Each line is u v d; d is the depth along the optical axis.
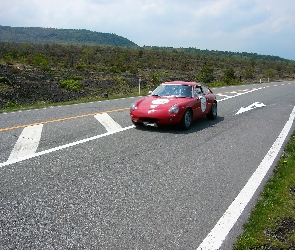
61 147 6.48
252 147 6.99
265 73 69.44
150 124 8.48
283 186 4.70
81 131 8.02
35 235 3.26
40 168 5.21
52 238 3.22
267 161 5.99
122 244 3.16
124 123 9.28
